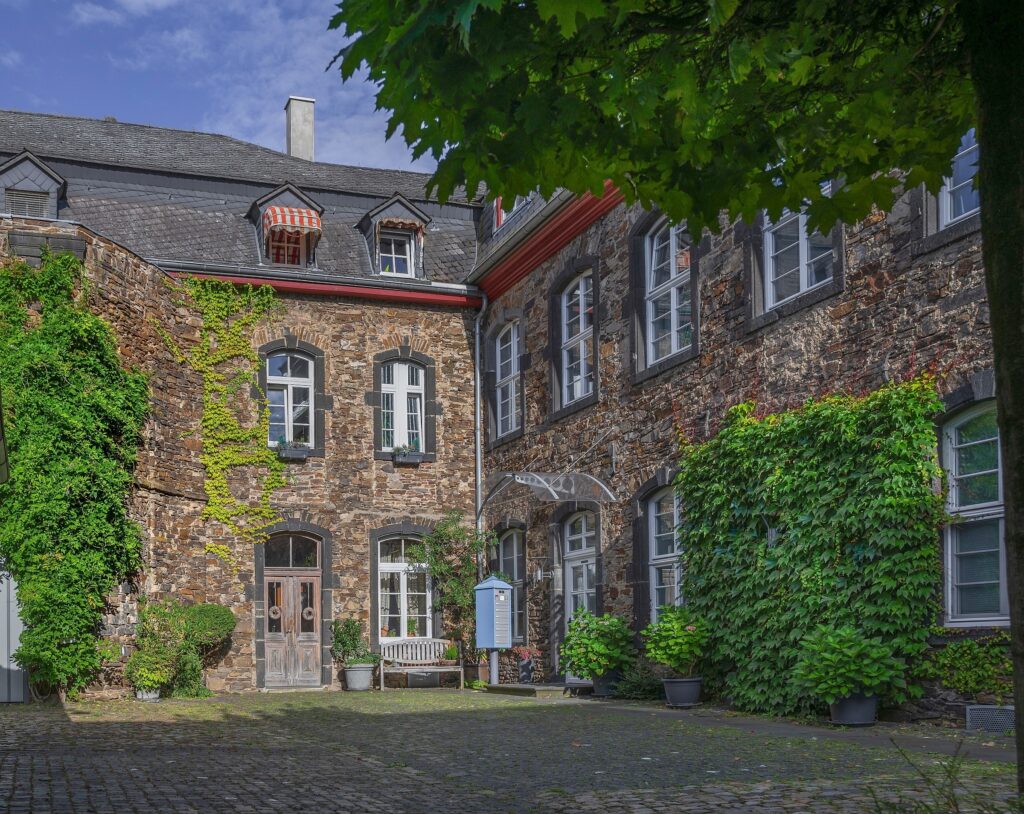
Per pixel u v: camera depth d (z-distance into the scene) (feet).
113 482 48.62
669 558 47.75
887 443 34.86
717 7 13.05
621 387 52.03
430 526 66.49
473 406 68.64
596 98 14.71
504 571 64.44
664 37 15.90
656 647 43.50
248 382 63.16
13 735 34.32
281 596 63.21
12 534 45.96
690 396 46.57
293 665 62.75
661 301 50.14
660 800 20.90
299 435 65.00
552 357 59.26
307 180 71.87
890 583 34.19
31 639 45.98
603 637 48.70
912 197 35.09
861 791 20.95
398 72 13.69
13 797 21.97
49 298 48.32
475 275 67.26
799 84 16.58
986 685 31.30
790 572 38.70
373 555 64.95
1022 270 12.12
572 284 59.16
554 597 57.26
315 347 65.31
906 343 35.19
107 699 48.80
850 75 16.26
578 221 56.44
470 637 64.95
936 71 16.28
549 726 36.14
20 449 46.32
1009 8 12.34
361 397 66.13
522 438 62.34
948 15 15.10
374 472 65.77
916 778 22.43
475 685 61.41
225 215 67.21
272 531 62.80
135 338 54.24
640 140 16.60
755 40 15.30
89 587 47.32
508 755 28.50
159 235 64.08
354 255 68.18
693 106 15.48
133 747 31.07
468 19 11.14
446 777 24.73
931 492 33.55
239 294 63.62
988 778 22.26
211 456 61.41
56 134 68.95
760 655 39.52
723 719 37.65
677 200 18.10
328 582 63.72
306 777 24.86
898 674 33.58
